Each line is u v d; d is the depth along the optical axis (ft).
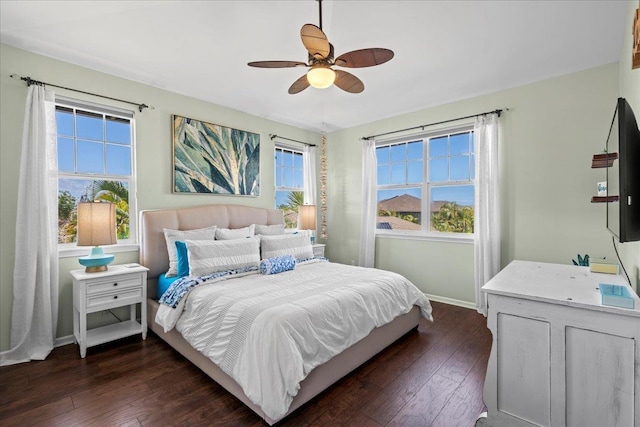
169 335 8.33
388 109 13.71
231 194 12.98
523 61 9.34
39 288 8.11
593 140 9.55
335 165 16.85
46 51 8.46
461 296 12.46
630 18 6.19
